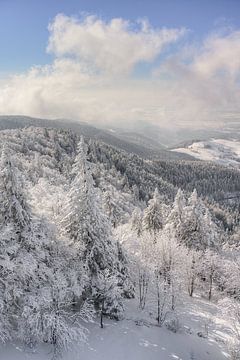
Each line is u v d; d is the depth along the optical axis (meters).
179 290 35.72
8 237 20.86
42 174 99.62
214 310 36.50
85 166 27.16
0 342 21.11
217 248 48.84
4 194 22.27
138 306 32.62
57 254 25.61
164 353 25.64
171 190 161.75
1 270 21.12
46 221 24.62
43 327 21.73
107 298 26.86
